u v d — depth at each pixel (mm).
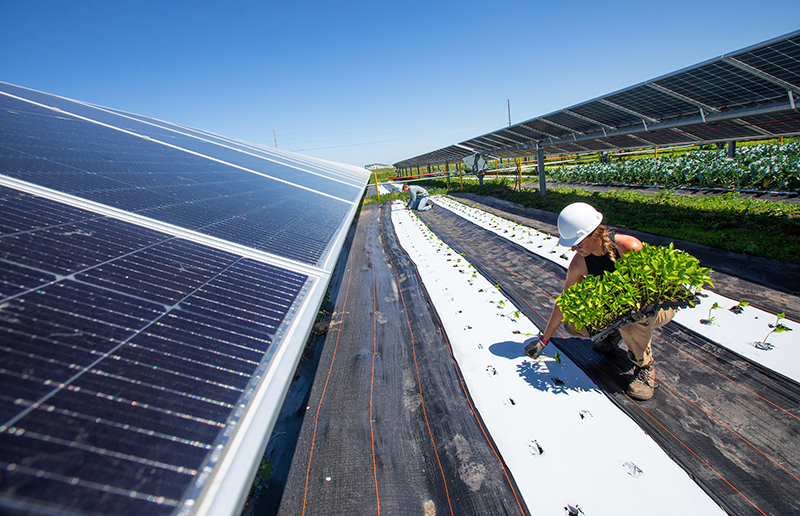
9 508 1085
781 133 9883
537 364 4855
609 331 3746
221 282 2941
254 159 12039
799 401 3590
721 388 3939
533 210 15578
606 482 3135
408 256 11242
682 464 3195
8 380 1469
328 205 8000
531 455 3508
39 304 1908
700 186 15562
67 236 2721
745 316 5090
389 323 6879
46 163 4223
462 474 3463
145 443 1465
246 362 2139
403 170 73562
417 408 4477
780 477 2965
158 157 7039
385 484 3508
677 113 10453
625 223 10828
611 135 13156
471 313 6664
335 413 4578
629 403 3949
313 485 3578
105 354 1790
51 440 1333
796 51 6578
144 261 2803
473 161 27375
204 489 1377
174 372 1864
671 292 3414
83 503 1186
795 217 8383
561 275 7715
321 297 3314
